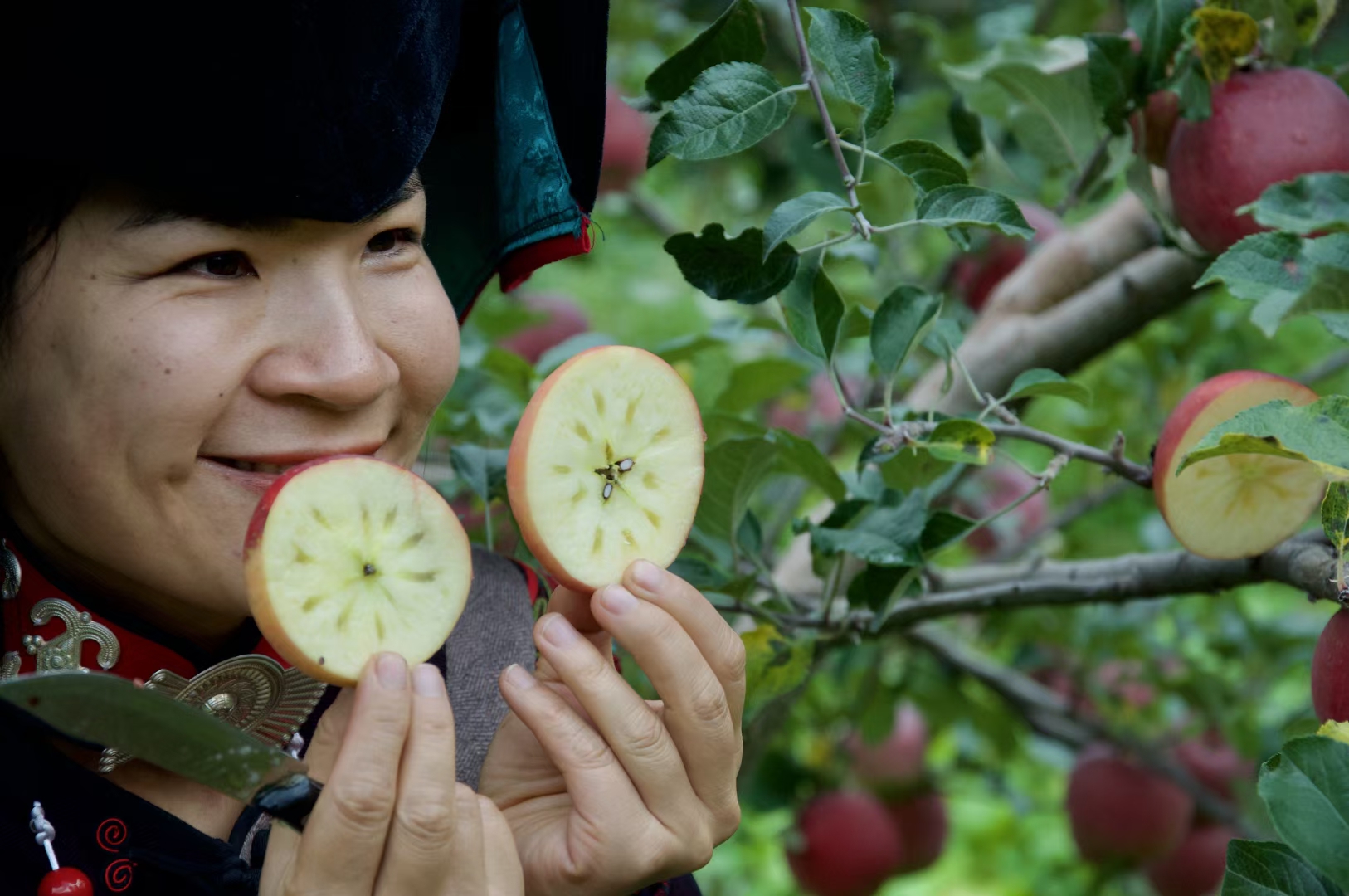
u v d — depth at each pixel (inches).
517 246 46.8
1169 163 50.3
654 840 36.6
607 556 36.1
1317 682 40.0
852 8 91.4
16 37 32.2
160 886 37.9
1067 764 102.8
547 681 40.6
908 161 44.6
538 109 44.9
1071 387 48.8
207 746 31.4
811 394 88.8
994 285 80.7
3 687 28.7
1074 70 59.1
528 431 35.4
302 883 32.4
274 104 32.9
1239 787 84.8
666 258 161.6
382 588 33.4
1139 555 54.9
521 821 39.4
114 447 34.8
